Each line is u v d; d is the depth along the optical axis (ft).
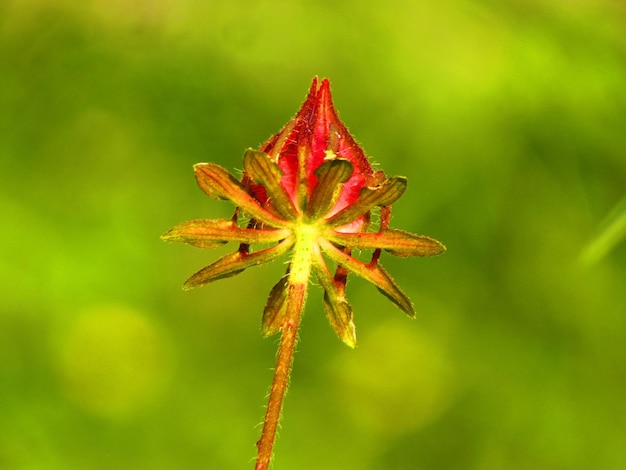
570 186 1.35
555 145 1.36
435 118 1.36
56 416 1.18
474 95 1.37
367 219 0.65
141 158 1.34
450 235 1.34
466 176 1.34
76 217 1.29
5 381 1.17
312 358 1.30
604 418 1.31
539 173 1.36
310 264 0.64
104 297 1.25
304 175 0.64
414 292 1.34
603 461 1.29
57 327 1.22
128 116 1.37
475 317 1.34
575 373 1.33
